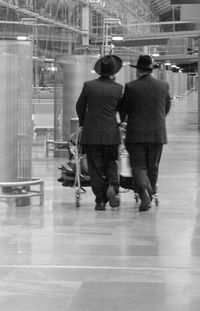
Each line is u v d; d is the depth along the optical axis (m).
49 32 37.31
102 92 9.32
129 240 7.72
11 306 5.38
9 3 30.67
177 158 17.06
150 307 5.34
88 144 9.34
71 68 17.19
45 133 24.98
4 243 7.54
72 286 5.90
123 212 9.55
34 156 17.98
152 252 7.14
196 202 10.40
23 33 32.56
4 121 9.70
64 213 9.47
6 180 9.78
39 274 6.28
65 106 17.38
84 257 6.91
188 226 8.53
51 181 12.83
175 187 11.99
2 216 9.23
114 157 9.55
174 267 6.53
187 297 5.60
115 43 32.75
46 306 5.38
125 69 18.19
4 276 6.20
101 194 9.66
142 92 9.41
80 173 10.06
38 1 35.38
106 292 5.73
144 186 9.53
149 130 9.41
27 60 9.75
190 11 20.75
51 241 7.65
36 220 8.93
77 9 43.41
